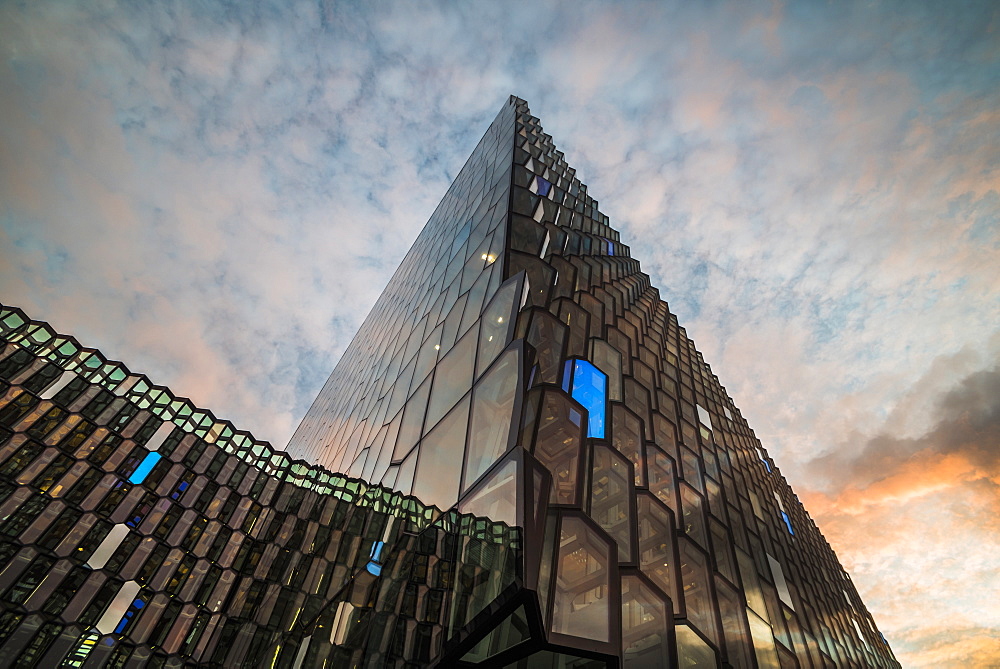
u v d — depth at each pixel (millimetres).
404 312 29516
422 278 29766
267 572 19125
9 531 15336
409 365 19859
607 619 8148
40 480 16906
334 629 14188
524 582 6992
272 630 16719
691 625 12195
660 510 14359
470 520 9172
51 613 14688
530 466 8375
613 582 8648
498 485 8711
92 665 14531
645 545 13258
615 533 11023
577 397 13320
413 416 15453
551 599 7715
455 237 25812
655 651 9836
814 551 41031
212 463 21734
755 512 27375
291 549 20078
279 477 23406
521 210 18438
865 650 36625
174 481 20094
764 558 23094
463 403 12039
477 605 7910
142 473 19406
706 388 37469
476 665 8555
